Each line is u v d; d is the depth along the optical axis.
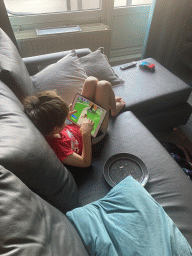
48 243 0.55
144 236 0.79
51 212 0.68
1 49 1.25
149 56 2.95
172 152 1.81
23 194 0.58
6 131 0.76
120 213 0.88
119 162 1.26
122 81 1.94
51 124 0.93
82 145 1.26
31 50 2.41
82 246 0.71
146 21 2.87
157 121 1.96
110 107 1.50
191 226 1.00
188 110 2.01
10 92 1.03
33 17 2.37
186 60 2.85
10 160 0.68
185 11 2.41
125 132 1.49
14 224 0.50
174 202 1.09
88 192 1.16
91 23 2.65
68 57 1.69
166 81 1.99
